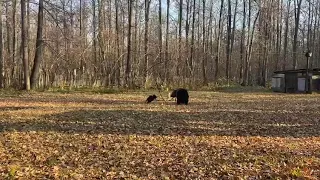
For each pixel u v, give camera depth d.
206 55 51.31
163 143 9.16
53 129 10.98
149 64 41.25
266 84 44.06
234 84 44.56
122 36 42.66
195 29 51.81
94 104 18.66
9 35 42.81
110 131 10.77
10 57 37.28
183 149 8.50
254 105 18.91
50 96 23.44
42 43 28.67
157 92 29.53
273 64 54.03
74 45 37.34
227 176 6.40
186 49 45.09
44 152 8.12
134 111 15.44
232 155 7.94
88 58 40.84
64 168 6.90
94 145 8.85
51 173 6.50
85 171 6.70
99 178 6.29
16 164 7.08
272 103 20.30
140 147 8.70
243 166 7.05
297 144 9.14
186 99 19.09
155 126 11.72
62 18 27.38
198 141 9.42
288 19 53.56
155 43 43.44
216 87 37.84
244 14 49.25
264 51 45.66
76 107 16.94
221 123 12.48
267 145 9.00
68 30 34.56
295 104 19.75
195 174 6.53
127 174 6.52
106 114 14.32
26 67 27.56
